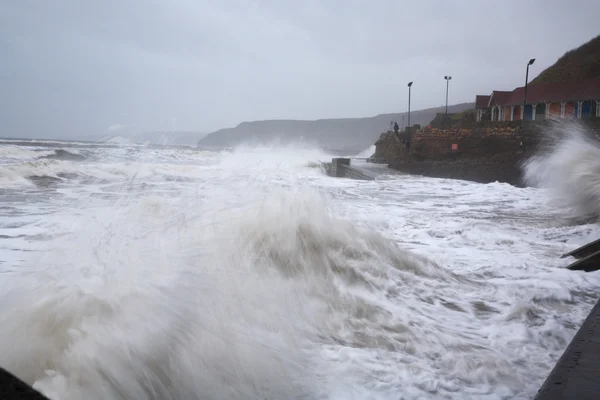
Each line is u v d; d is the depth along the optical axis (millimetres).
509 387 2812
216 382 2301
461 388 2758
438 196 16781
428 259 5871
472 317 4172
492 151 37438
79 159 28406
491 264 6152
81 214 4707
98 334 2145
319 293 4141
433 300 4574
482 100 53094
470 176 31219
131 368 2072
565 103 42375
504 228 9219
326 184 20656
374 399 2531
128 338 2170
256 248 4492
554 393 1869
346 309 3910
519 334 3736
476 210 12656
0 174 14242
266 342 2764
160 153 36156
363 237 5652
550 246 7680
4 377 1127
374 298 4367
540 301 4684
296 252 4758
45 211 8500
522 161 31344
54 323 2244
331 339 3297
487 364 3096
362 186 20344
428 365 3057
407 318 3945
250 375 2439
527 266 6086
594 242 6539
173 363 2217
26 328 2203
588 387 1896
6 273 4375
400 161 40656
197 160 32875
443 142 39562
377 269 5082
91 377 1964
